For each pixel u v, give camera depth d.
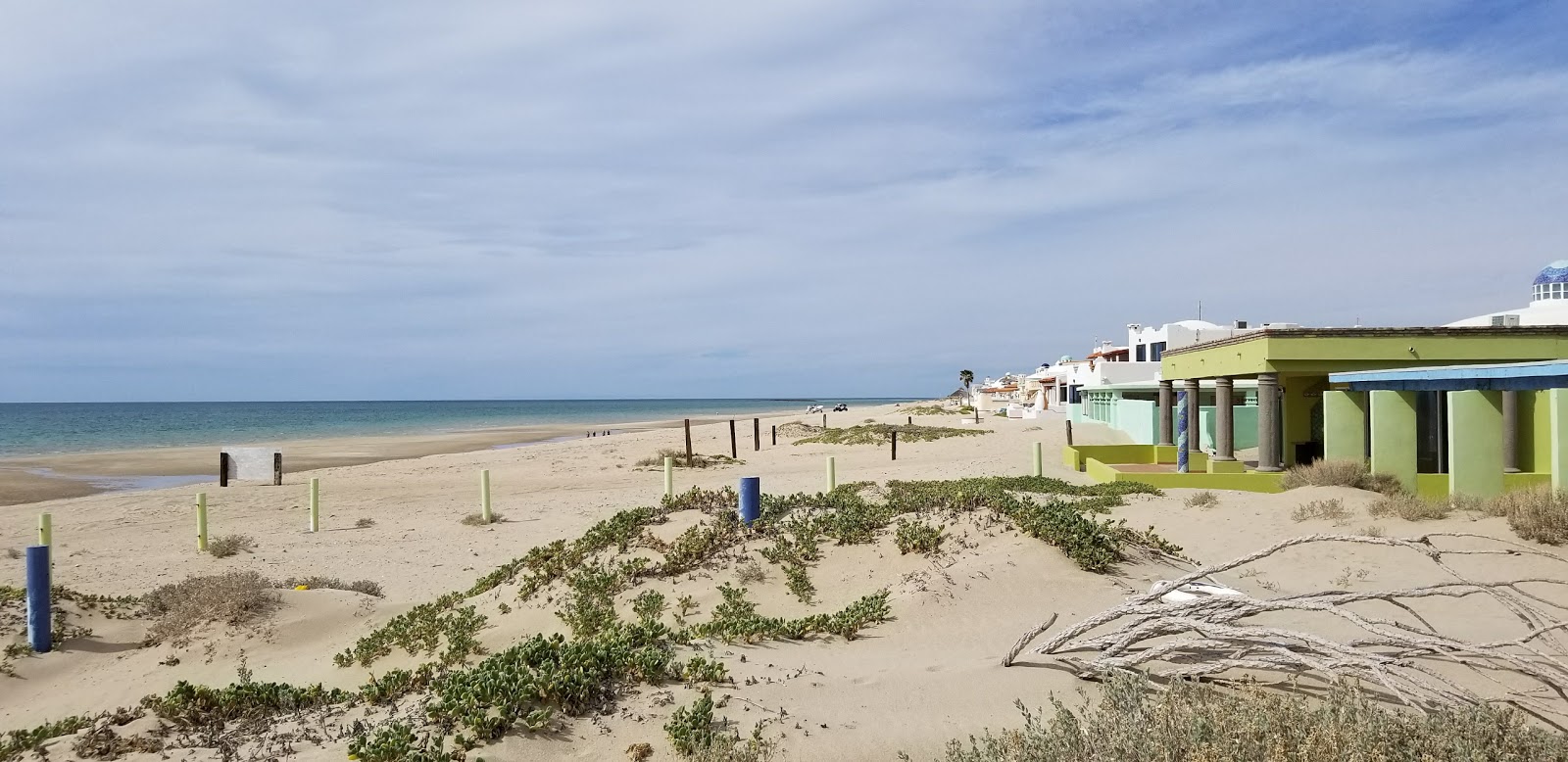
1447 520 12.66
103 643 10.12
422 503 24.28
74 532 20.16
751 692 6.71
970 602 9.40
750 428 71.38
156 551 17.14
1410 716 5.12
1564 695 5.41
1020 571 10.11
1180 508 15.74
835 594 10.30
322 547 17.36
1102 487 19.39
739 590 10.09
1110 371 52.50
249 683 7.85
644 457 39.00
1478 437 14.98
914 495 13.75
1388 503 13.54
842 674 7.20
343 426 94.94
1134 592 9.70
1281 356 20.02
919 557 10.77
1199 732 4.81
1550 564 9.77
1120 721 5.14
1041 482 19.89
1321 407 25.53
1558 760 4.68
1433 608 8.57
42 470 41.09
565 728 6.09
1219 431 22.91
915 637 8.56
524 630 9.80
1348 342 20.03
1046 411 68.19
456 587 13.75
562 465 37.19
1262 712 5.06
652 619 9.10
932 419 66.88
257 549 17.03
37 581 9.63
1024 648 7.77
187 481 36.25
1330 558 10.91
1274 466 20.62
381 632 10.11
